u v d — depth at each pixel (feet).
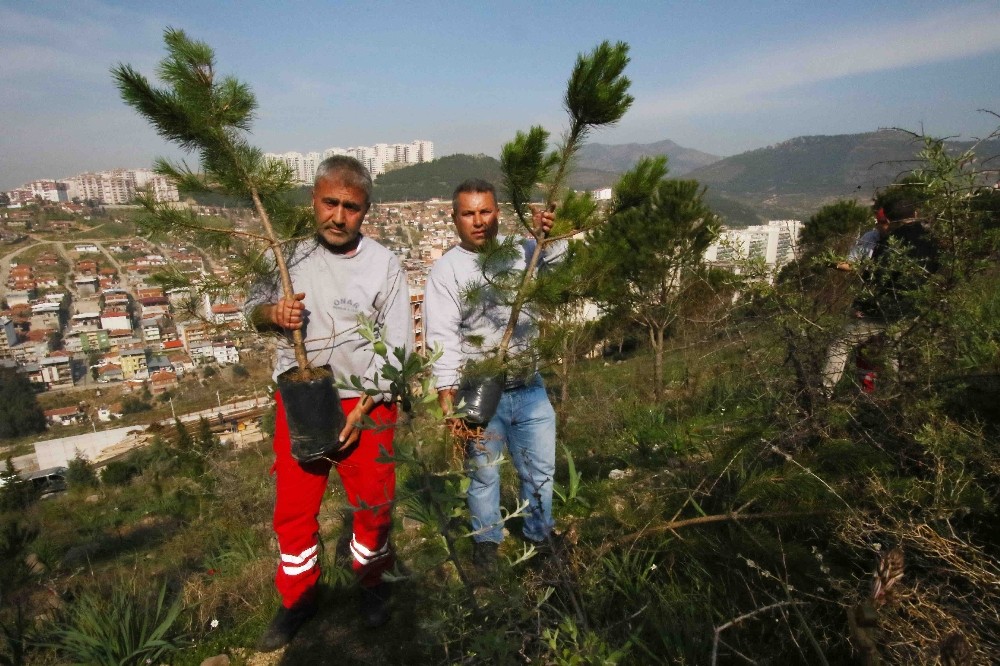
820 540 6.53
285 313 6.21
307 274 6.83
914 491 5.68
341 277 6.85
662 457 11.57
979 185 6.47
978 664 3.94
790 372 8.74
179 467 32.99
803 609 5.61
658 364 17.88
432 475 4.74
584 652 4.07
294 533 7.11
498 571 5.88
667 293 16.67
